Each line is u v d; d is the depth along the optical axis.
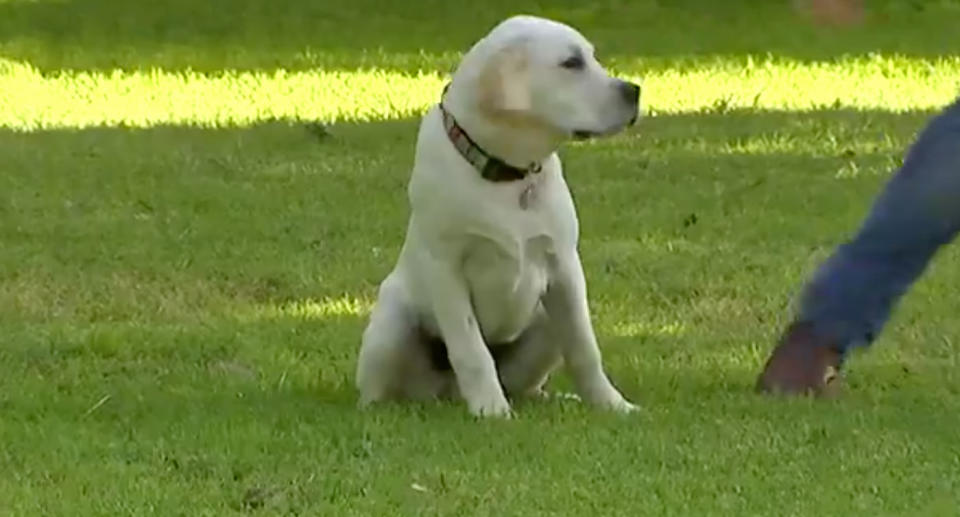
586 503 7.81
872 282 9.70
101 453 8.72
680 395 9.91
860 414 9.30
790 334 9.95
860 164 17.62
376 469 8.34
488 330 9.52
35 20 29.56
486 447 8.65
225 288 13.01
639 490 7.98
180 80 23.80
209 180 17.03
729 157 18.05
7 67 24.78
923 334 11.48
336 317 12.10
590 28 28.62
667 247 14.20
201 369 10.68
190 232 14.75
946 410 9.52
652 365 10.70
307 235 14.64
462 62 9.30
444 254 9.24
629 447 8.63
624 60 24.95
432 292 9.33
